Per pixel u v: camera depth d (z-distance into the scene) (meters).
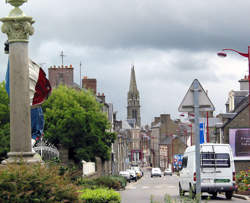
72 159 52.62
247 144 65.56
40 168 14.16
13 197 12.91
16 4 18.86
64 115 50.22
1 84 44.56
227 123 66.31
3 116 43.44
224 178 32.19
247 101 68.62
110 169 90.12
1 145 41.09
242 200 31.88
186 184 34.12
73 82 71.94
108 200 23.47
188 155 34.41
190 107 17.45
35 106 26.20
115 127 102.88
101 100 84.50
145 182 81.88
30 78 25.70
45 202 13.39
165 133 193.88
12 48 18.30
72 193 14.21
